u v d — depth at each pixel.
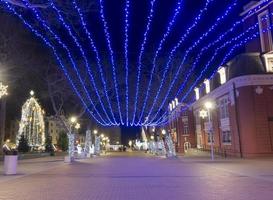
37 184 14.84
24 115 47.03
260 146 35.19
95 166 26.75
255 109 35.66
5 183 15.40
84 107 45.03
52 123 91.69
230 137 39.88
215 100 44.94
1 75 33.38
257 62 36.66
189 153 55.09
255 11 38.81
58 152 66.75
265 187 12.75
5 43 33.22
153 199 10.41
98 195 11.41
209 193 11.45
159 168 23.08
